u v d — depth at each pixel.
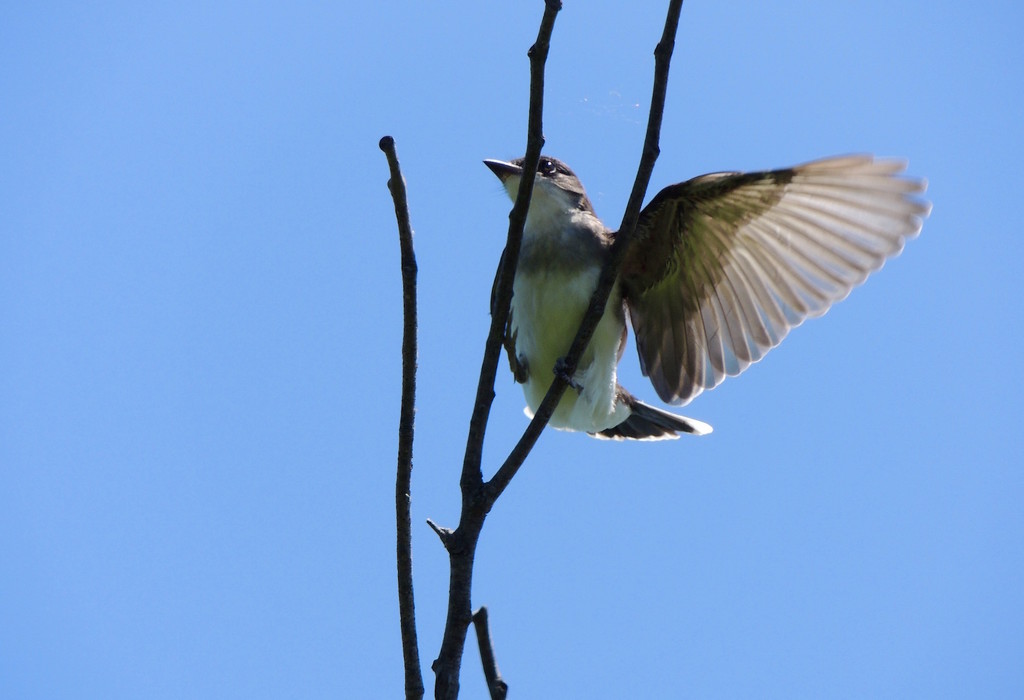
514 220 7.50
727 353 10.65
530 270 11.25
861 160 8.72
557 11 7.05
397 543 7.14
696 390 10.75
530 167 7.39
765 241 10.12
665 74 7.38
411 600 7.10
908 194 9.10
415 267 7.15
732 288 10.54
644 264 10.91
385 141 7.03
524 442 7.61
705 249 10.48
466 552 7.35
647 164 7.57
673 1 7.21
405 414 7.16
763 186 9.54
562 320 11.02
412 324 7.16
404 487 7.16
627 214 7.71
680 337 10.88
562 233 11.21
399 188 7.08
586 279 10.97
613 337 11.07
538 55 7.19
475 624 7.43
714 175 9.66
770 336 10.40
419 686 6.98
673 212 10.32
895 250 9.59
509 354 11.51
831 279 10.01
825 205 9.52
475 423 7.60
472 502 7.45
